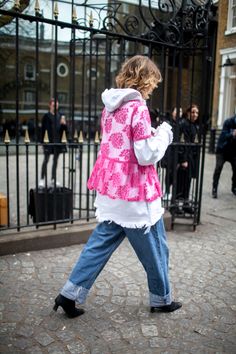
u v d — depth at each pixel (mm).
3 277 3021
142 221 2213
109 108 2201
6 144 3568
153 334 2289
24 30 10133
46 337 2225
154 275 2393
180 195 4828
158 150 2115
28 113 14398
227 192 6965
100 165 2295
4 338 2197
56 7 3477
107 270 3201
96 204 2355
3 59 10586
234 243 4051
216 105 12242
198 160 4543
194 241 4086
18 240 3525
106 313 2520
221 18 4781
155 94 4996
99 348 2137
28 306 2576
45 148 5465
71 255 3541
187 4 4262
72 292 2352
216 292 2871
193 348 2158
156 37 4105
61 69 14891
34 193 4168
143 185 2193
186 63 5109
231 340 2246
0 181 7266
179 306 2598
